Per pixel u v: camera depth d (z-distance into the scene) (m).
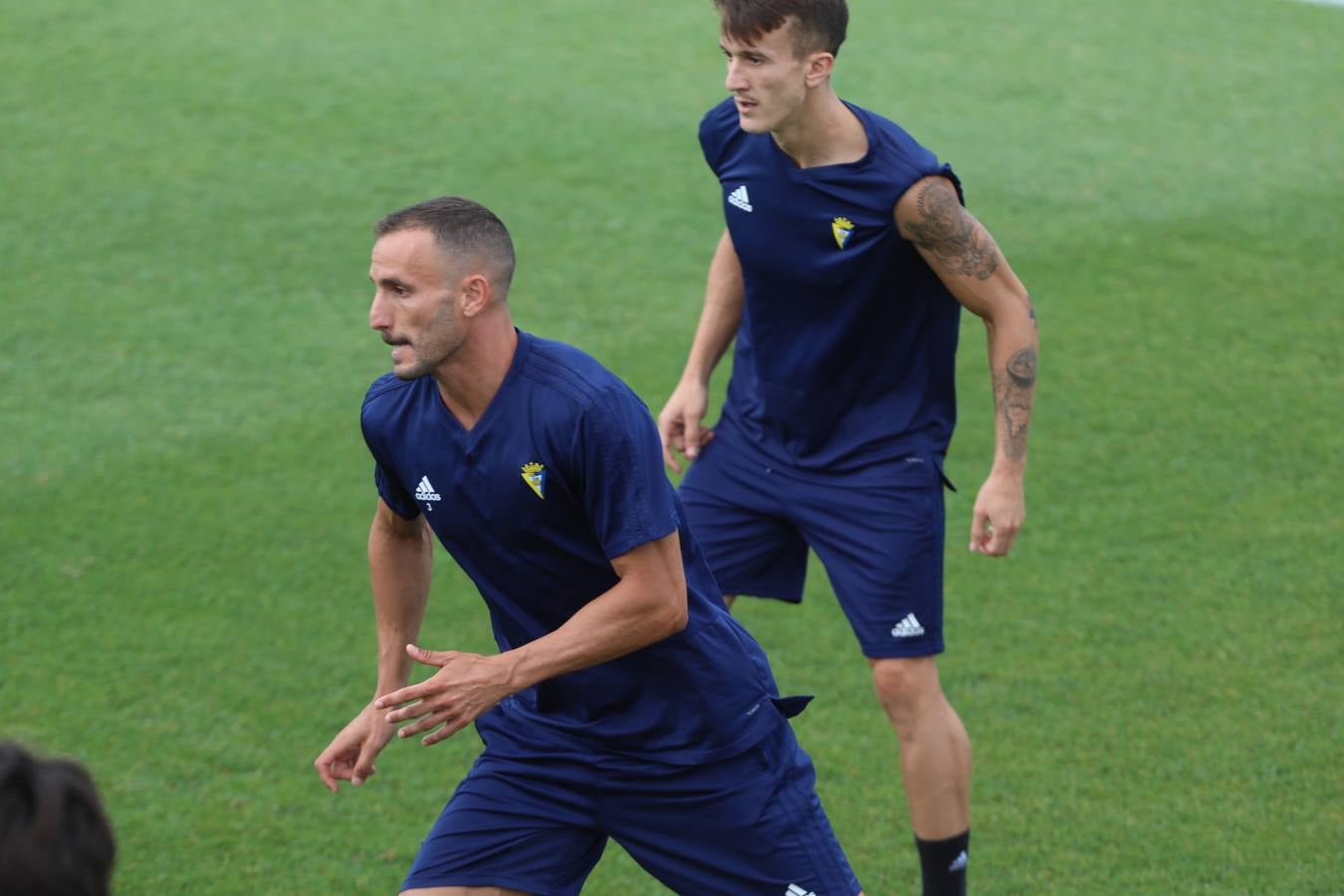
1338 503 22.02
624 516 10.59
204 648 18.80
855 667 18.61
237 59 39.59
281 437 24.05
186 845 15.20
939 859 14.23
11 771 5.27
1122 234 31.84
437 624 19.62
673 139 35.88
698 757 11.59
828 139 13.64
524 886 11.79
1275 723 17.12
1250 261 30.55
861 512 14.55
